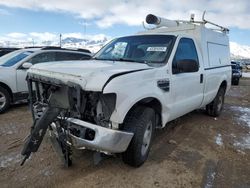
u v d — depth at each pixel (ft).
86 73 9.93
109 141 9.96
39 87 11.75
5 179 10.60
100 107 10.14
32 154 12.85
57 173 11.23
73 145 10.48
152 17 17.44
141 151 11.60
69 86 9.81
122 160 12.27
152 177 11.36
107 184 10.63
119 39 16.48
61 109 10.07
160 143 15.35
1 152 13.06
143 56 14.16
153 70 12.14
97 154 11.59
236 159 13.92
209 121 21.09
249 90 48.70
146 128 11.59
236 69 59.06
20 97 21.67
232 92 43.88
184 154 14.02
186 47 15.56
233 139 17.16
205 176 11.79
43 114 9.90
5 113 20.47
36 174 11.07
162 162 12.83
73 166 11.85
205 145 15.60
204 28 18.26
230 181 11.51
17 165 11.76
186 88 15.10
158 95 12.22
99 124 10.21
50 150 13.37
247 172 12.50
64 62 12.51
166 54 13.82
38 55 23.35
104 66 10.88
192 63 13.67
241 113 25.66
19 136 15.33
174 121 20.01
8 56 23.68
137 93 10.75
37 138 9.65
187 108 16.02
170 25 18.67
